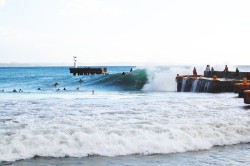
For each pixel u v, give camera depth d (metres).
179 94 34.06
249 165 8.86
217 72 45.94
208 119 14.70
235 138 11.59
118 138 10.59
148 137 10.93
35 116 15.95
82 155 9.56
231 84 35.66
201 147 10.60
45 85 62.03
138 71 55.06
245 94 20.38
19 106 20.64
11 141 10.00
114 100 25.42
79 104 21.84
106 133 11.20
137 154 9.82
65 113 17.05
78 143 10.18
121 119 14.72
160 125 12.58
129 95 33.53
